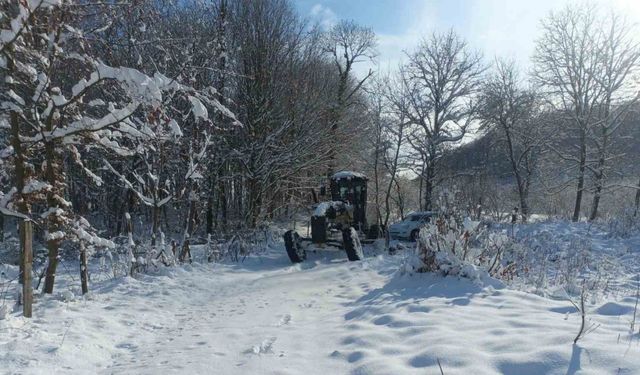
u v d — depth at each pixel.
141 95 5.97
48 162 6.80
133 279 8.88
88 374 4.27
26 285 5.63
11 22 5.48
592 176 23.05
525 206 22.91
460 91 25.03
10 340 4.73
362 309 5.79
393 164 23.17
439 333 4.23
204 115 6.39
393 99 23.91
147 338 5.57
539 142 24.33
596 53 22.03
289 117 17.86
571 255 9.79
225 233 15.00
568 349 3.36
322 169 20.42
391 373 3.46
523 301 5.25
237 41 16.92
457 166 27.89
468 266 6.52
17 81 6.27
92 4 6.73
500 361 3.38
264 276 9.98
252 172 16.23
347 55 31.47
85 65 7.28
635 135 25.25
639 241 12.09
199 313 6.85
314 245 12.44
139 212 19.30
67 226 7.01
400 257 10.72
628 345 3.37
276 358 4.22
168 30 11.98
